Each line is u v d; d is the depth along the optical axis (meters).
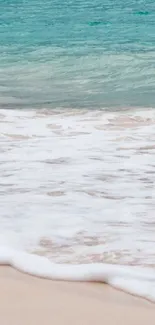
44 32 22.27
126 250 4.98
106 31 22.30
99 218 5.74
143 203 6.17
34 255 4.85
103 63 15.97
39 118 10.24
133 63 15.88
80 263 4.70
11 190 6.59
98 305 3.97
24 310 3.85
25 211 5.94
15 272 4.57
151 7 30.00
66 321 3.69
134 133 9.18
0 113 10.60
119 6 30.53
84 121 10.01
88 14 27.55
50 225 5.55
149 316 3.80
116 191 6.55
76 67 15.50
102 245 5.09
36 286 4.30
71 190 6.58
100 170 7.30
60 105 11.35
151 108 11.03
